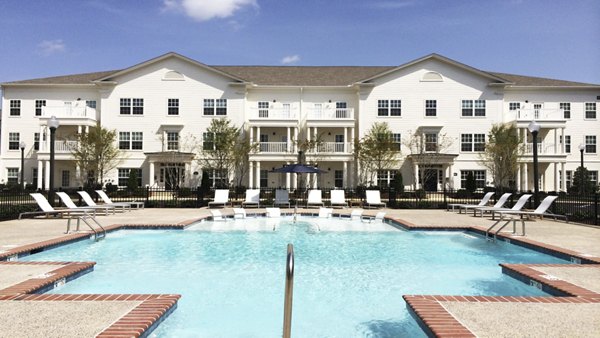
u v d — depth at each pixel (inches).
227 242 467.5
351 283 294.5
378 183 1381.6
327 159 1336.1
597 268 285.7
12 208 641.0
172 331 201.2
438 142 1401.3
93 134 1273.4
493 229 512.1
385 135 1279.5
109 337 159.9
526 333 167.3
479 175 1406.3
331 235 521.3
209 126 1402.6
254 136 1421.0
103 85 1401.3
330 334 200.7
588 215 609.0
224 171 1310.3
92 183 1264.8
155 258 377.7
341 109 1389.0
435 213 767.7
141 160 1395.2
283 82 1469.0
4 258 327.0
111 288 274.2
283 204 924.0
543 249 379.2
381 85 1418.6
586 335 165.3
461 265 353.4
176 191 1054.4
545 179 1437.0
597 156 1440.7
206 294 264.5
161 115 1402.6
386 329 207.2
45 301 205.3
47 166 1346.0
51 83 1417.3
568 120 1448.1
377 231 555.8
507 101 1450.5
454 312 193.2
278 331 203.2
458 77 1418.6
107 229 501.0
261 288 280.4
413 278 308.7
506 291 271.6
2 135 1425.9
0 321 176.4
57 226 525.0
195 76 1408.7
